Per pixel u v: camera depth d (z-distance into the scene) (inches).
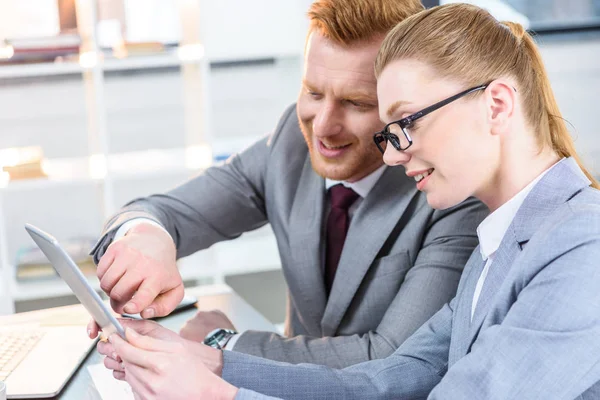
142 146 181.3
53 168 152.1
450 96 47.2
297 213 72.9
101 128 140.1
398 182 66.9
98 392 57.9
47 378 59.7
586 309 41.4
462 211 63.2
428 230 65.3
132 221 69.5
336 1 60.9
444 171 48.5
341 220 70.8
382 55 49.9
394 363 56.6
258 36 143.5
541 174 48.3
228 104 179.9
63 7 142.9
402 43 48.8
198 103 147.3
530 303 43.1
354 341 62.2
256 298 158.7
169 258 63.5
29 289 135.1
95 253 70.5
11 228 171.0
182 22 145.9
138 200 76.4
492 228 49.9
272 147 78.1
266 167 78.4
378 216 66.8
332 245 71.2
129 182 175.2
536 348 42.2
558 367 41.8
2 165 138.1
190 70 147.3
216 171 80.7
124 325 55.4
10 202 170.2
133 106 179.3
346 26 60.2
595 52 194.7
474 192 49.4
